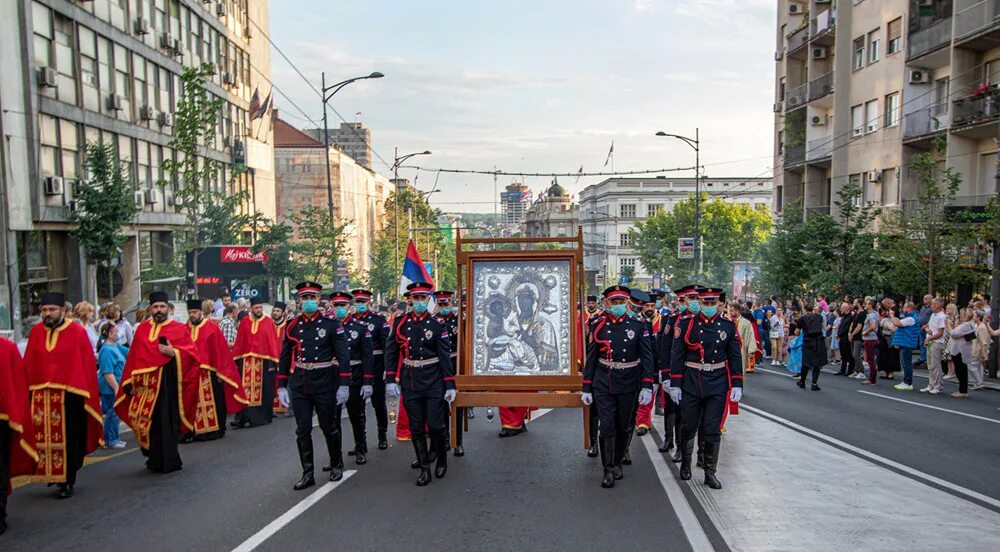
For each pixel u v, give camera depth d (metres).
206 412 12.16
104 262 25.84
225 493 8.73
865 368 22.20
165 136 32.06
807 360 18.30
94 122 26.69
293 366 9.23
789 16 46.81
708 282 56.41
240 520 7.59
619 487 8.74
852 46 37.44
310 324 9.14
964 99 27.59
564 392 9.66
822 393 17.67
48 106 23.97
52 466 8.64
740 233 61.47
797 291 33.25
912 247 24.42
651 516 7.54
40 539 7.18
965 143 28.23
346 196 63.06
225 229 30.78
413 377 9.09
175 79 33.44
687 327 8.98
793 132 44.22
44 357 8.76
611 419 8.85
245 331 13.84
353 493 8.62
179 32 33.94
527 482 9.05
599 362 9.07
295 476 9.55
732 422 13.13
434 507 7.99
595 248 102.81
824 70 41.19
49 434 8.66
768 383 20.11
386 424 11.68
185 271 28.92
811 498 8.09
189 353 11.21
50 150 24.25
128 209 24.48
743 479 8.96
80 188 24.03
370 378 9.97
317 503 8.19
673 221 63.19
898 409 14.88
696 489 8.55
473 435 12.45
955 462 9.93
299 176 59.69
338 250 36.69
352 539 6.95
